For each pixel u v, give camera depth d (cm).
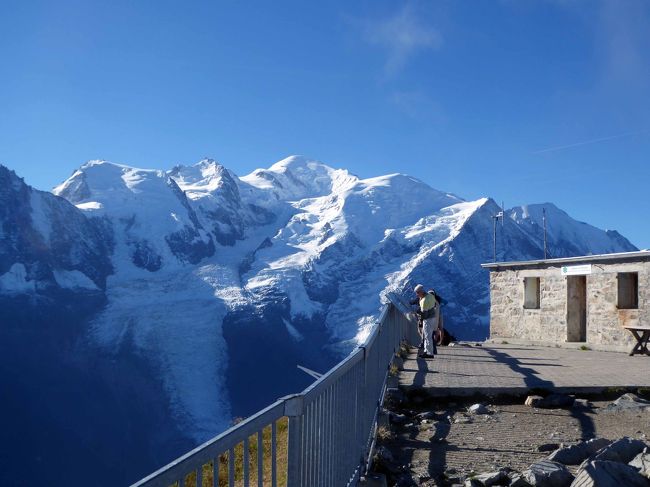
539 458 673
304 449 416
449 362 1465
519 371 1265
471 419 868
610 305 2195
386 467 646
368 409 696
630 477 503
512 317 2711
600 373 1217
